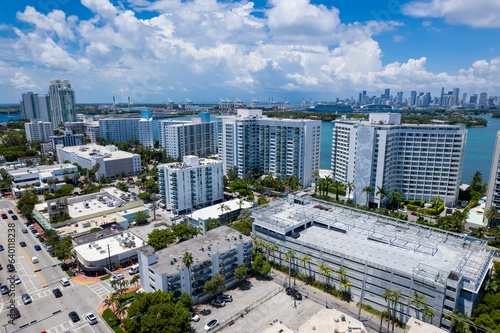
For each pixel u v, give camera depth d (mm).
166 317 91938
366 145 191875
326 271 115062
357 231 131375
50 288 125000
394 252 116062
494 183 165375
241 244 126938
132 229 178875
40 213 185375
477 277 94375
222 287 113000
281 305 112562
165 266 109625
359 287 111438
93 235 157250
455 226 152250
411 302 98875
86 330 101562
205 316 107250
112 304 113062
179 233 154125
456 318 88812
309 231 137375
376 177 193625
